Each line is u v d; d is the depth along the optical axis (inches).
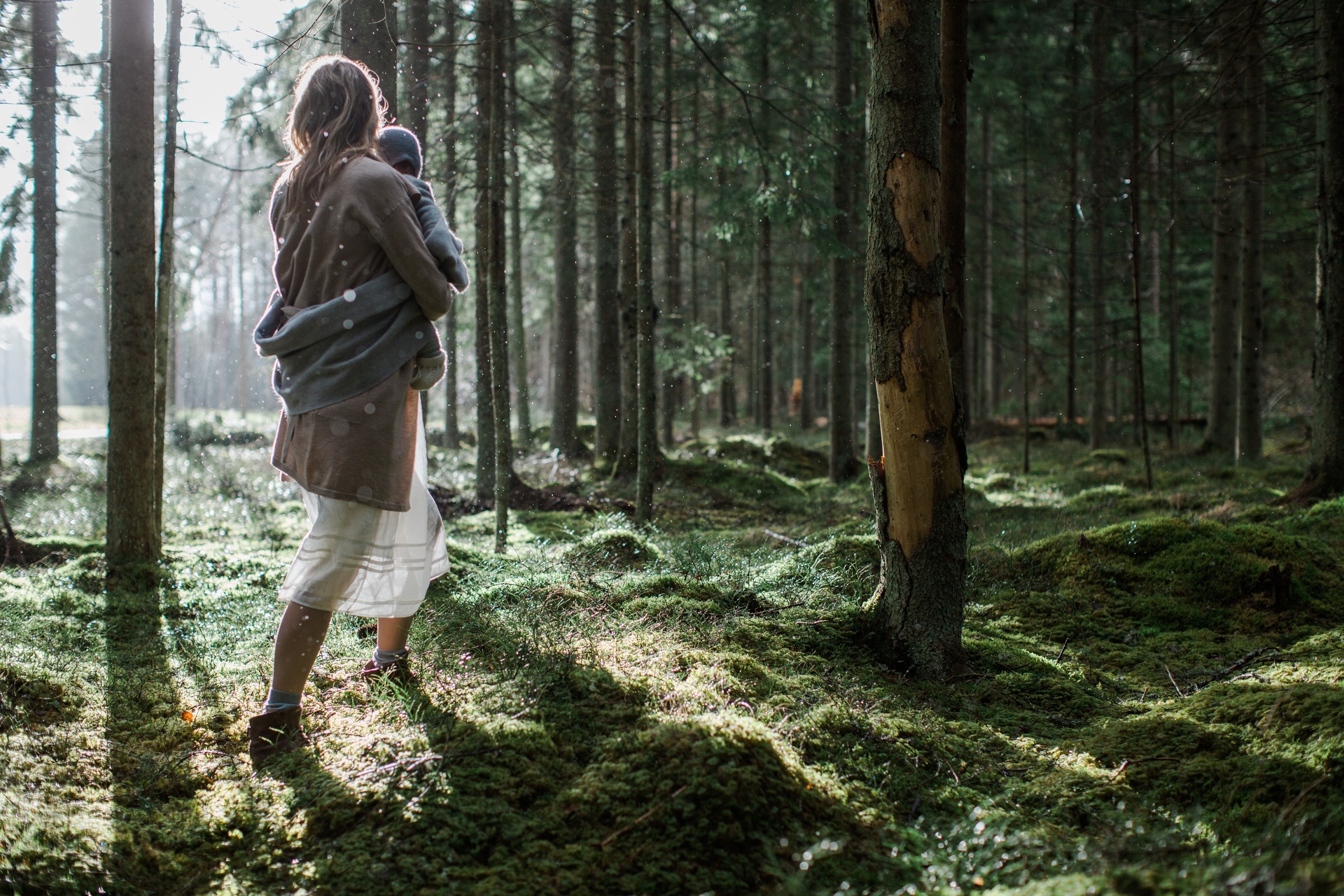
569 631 134.7
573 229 535.8
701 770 81.6
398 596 106.4
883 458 136.7
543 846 76.9
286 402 98.9
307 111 102.2
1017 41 522.6
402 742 93.4
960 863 76.1
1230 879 58.6
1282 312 747.4
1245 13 295.6
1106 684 136.3
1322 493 271.6
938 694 123.8
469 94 415.5
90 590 182.7
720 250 621.0
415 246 98.0
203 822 82.8
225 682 121.3
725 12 474.0
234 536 274.4
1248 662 141.1
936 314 130.6
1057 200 590.9
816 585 173.8
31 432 499.5
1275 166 450.0
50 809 81.4
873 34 130.6
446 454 535.5
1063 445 676.1
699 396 713.0
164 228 218.2
